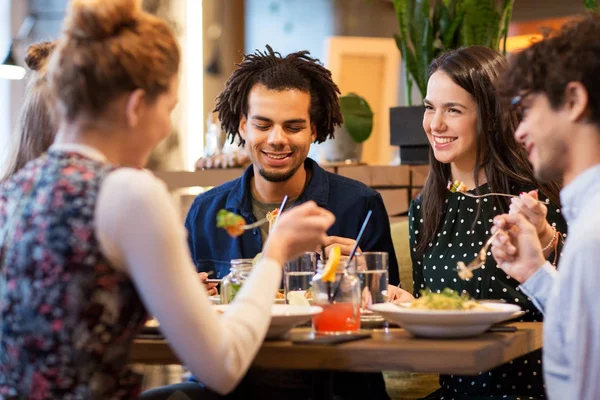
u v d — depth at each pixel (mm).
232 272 2543
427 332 2068
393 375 3459
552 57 1890
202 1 6520
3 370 1722
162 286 1669
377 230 3303
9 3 6328
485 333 2176
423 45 4414
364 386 2953
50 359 1662
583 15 1962
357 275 2400
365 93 6469
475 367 1861
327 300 2199
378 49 6480
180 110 6168
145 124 1807
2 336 1717
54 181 1695
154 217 1659
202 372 1742
